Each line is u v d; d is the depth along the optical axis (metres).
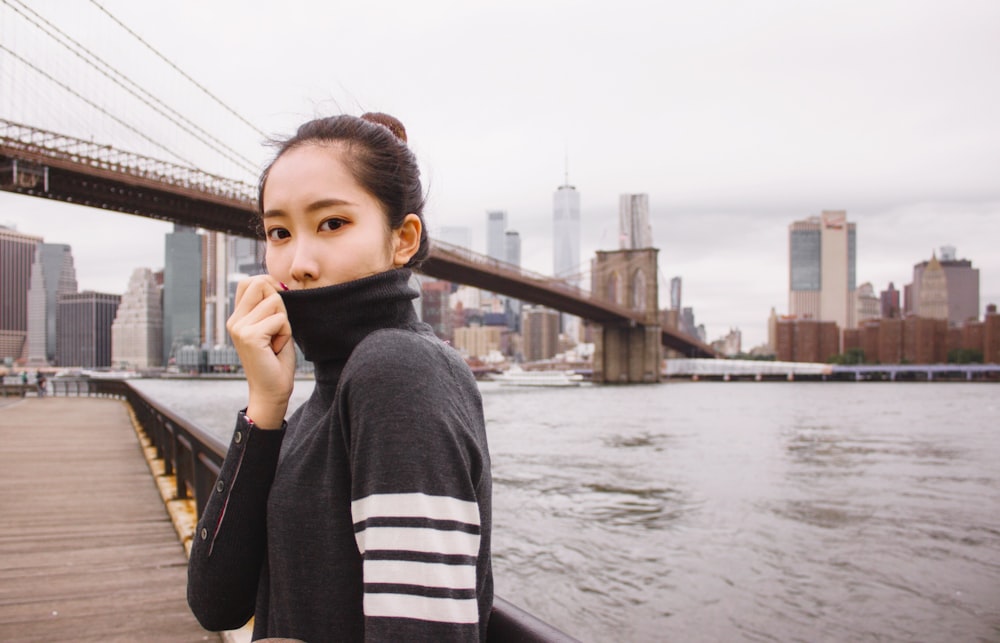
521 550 9.84
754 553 9.80
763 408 47.94
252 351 0.89
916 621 7.30
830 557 9.63
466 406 0.84
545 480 16.28
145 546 5.10
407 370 0.79
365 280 0.89
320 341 0.92
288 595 0.86
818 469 18.34
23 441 11.27
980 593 8.14
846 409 47.59
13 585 4.24
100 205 31.45
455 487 0.76
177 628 3.59
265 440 0.92
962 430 30.84
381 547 0.74
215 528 0.93
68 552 4.94
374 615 0.73
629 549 9.86
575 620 7.16
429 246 1.11
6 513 6.12
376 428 0.77
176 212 32.91
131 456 9.57
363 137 0.96
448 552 0.74
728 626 7.07
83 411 18.55
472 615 0.74
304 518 0.86
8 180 27.39
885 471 18.14
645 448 23.14
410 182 1.00
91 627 3.61
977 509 13.05
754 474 17.38
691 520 11.96
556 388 81.19
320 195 0.92
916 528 11.58
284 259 0.96
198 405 41.72
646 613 7.33
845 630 7.05
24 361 187.50
